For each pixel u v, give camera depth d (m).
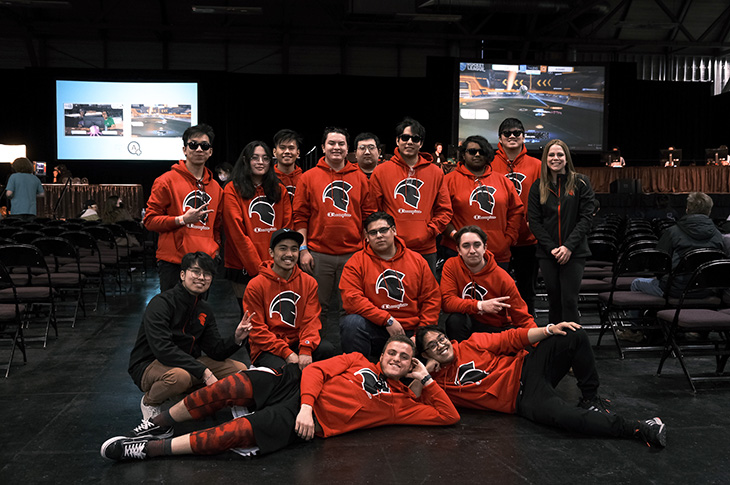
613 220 10.12
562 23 17.14
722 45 18.52
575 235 3.79
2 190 10.35
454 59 16.38
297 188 4.00
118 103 16.14
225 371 3.22
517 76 16.47
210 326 3.23
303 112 17.22
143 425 2.71
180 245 3.71
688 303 4.16
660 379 3.78
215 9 13.53
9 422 3.03
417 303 3.57
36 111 15.98
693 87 18.64
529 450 2.68
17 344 4.16
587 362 3.07
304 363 3.23
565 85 16.56
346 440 2.80
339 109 17.31
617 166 14.42
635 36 19.34
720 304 4.19
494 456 2.62
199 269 3.03
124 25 16.55
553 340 3.09
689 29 19.22
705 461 2.56
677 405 3.29
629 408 3.24
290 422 2.70
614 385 3.65
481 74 16.39
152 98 16.28
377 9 14.38
